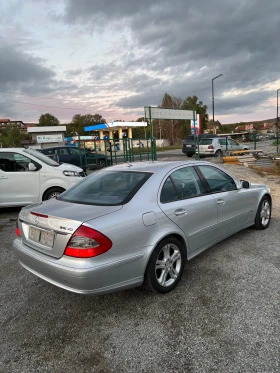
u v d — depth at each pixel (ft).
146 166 12.44
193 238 11.84
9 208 26.32
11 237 17.94
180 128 174.19
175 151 104.63
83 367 7.44
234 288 10.73
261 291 10.43
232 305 9.67
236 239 15.74
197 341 8.11
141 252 9.64
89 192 11.43
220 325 8.71
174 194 11.57
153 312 9.59
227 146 64.95
